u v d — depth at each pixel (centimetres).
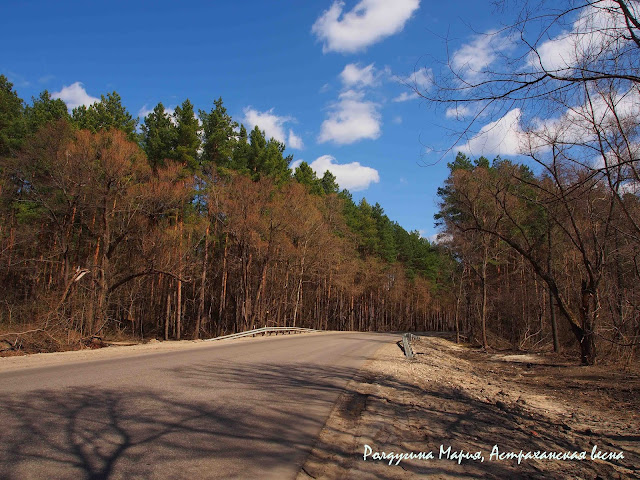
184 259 3322
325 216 4628
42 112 3397
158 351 1638
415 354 2164
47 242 3312
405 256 7919
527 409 993
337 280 5294
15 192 3000
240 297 4138
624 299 1808
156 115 4175
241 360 1371
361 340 3111
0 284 3111
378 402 855
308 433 588
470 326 4378
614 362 1980
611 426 869
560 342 3266
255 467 448
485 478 484
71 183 2553
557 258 3042
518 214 2895
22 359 1227
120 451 466
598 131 1100
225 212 3444
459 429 700
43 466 414
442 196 3647
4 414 586
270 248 3747
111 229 2898
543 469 538
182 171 3142
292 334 3700
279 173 4472
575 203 1728
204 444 507
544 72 613
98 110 3788
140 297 3850
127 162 2558
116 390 773
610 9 610
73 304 2502
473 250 3416
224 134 3966
